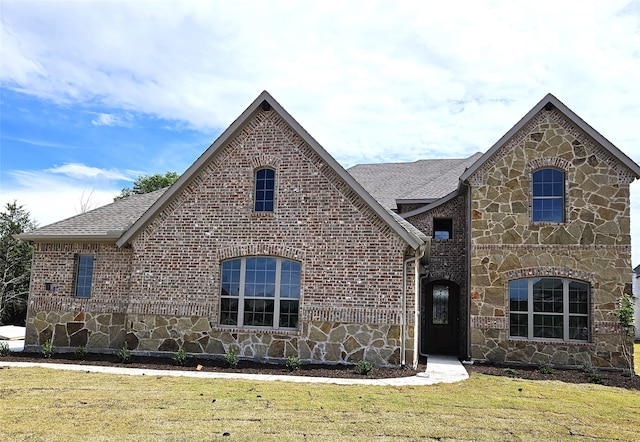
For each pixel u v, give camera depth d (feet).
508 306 53.57
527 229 53.72
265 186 49.57
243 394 32.73
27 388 33.71
